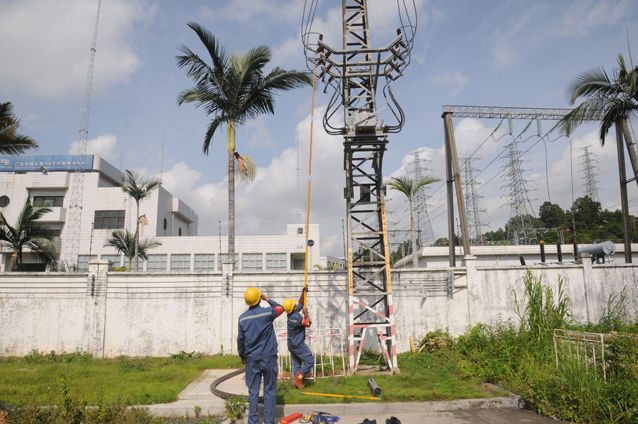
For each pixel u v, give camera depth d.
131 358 12.11
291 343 7.83
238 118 15.90
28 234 22.03
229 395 7.34
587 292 12.23
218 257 38.25
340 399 6.93
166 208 42.56
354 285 12.37
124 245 30.12
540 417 6.17
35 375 9.05
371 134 9.76
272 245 38.88
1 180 39.59
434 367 9.48
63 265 37.84
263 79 15.34
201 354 12.18
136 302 12.66
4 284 12.77
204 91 15.44
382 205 10.43
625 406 5.42
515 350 8.83
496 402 6.79
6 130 16.17
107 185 42.84
